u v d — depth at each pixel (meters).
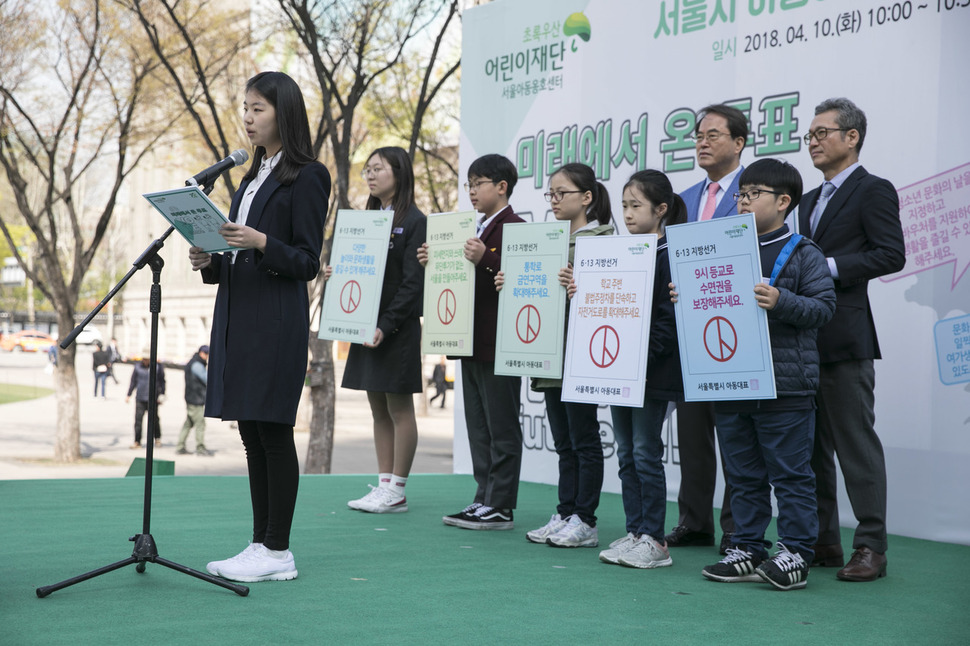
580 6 6.42
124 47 11.53
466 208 7.26
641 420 3.76
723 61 5.55
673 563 3.87
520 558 3.83
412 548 3.99
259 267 3.11
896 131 4.77
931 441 4.61
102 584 3.13
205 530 4.21
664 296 3.76
